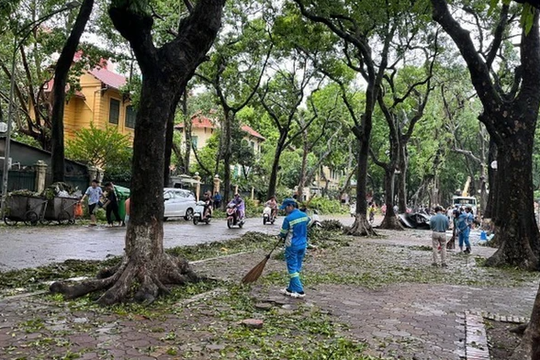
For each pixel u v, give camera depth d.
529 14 3.84
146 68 7.27
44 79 26.70
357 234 20.97
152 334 5.25
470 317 6.73
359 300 7.56
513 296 8.64
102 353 4.59
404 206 31.83
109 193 18.03
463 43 12.99
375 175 63.56
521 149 12.79
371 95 20.92
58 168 19.03
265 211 25.41
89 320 5.70
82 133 28.61
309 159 60.47
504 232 12.85
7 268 8.85
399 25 21.53
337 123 43.22
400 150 31.38
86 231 16.05
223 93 30.39
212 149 43.56
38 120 26.98
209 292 7.45
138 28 7.03
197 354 4.66
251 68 29.19
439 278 10.34
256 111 37.88
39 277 8.00
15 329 5.25
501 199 13.14
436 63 27.52
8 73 25.48
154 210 7.29
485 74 12.97
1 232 14.57
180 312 6.22
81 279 7.98
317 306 6.96
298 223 7.59
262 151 55.84
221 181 41.56
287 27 21.30
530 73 12.81
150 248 7.18
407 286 9.10
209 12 7.54
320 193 65.69
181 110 35.28
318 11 18.53
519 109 12.84
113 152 28.41
